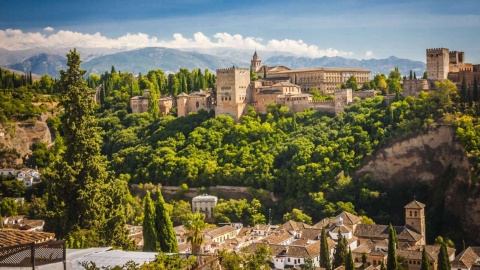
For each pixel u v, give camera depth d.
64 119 118.31
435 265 180.12
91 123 119.25
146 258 66.12
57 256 54.75
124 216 120.69
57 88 120.81
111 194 119.56
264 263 86.12
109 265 60.94
